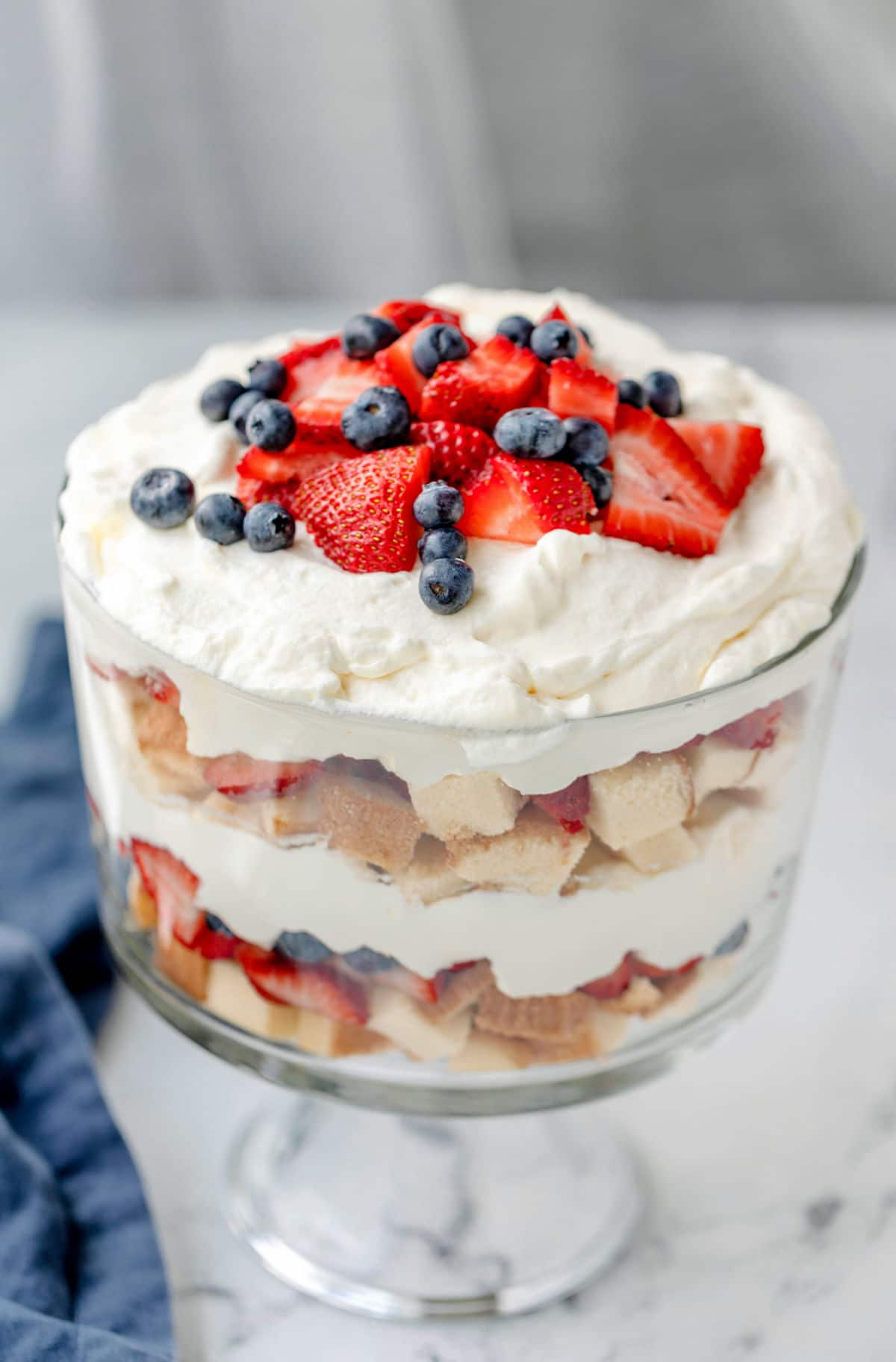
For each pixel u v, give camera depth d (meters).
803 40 1.28
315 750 0.55
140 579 0.58
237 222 1.29
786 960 0.78
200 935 0.60
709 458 0.63
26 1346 0.61
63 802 0.81
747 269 1.40
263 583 0.58
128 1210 0.67
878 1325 0.65
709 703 0.55
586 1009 0.59
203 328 1.09
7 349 1.06
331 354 0.66
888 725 0.88
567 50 1.29
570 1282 0.67
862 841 0.83
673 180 1.36
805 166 1.34
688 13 1.27
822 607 0.59
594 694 0.56
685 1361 0.64
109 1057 0.74
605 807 0.55
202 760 0.56
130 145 1.23
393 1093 0.61
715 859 0.58
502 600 0.57
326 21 1.22
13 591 0.92
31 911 0.76
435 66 1.29
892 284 1.39
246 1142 0.72
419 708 0.54
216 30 1.21
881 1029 0.75
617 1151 0.71
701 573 0.59
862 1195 0.69
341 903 0.57
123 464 0.64
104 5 1.17
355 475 0.59
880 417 1.01
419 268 1.35
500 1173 0.70
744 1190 0.69
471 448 0.61
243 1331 0.65
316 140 1.27
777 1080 0.73
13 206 1.25
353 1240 0.68
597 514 0.61
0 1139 0.67
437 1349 0.65
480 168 1.35
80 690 0.61
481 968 0.58
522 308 0.74
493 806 0.55
